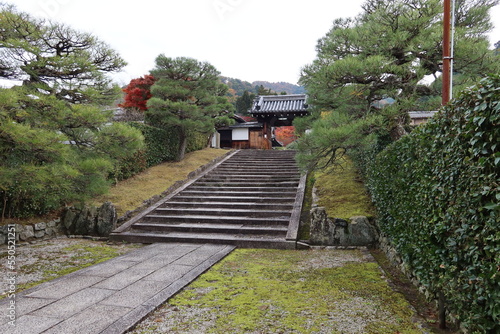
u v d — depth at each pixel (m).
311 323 2.90
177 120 11.40
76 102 7.03
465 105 2.31
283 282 4.08
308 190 8.98
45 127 5.67
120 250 6.02
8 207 6.46
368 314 3.09
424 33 5.35
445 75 4.21
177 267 4.71
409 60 5.71
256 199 8.53
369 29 5.68
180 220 7.57
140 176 10.59
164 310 3.25
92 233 7.09
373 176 6.49
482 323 2.08
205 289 3.85
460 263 2.40
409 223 3.75
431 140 3.03
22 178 5.14
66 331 2.72
